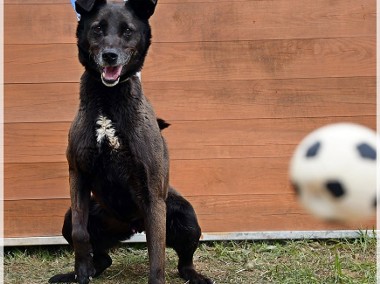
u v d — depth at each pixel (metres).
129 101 2.48
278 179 2.95
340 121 2.95
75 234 2.47
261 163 2.95
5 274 2.75
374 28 2.94
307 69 2.94
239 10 2.93
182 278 2.68
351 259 2.82
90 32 2.48
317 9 2.93
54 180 2.92
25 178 2.92
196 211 2.95
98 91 2.47
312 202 2.02
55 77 2.91
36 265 2.84
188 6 2.92
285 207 2.96
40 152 2.92
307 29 2.94
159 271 2.47
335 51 2.94
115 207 2.56
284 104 2.95
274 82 2.94
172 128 2.93
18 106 2.90
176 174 2.94
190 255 2.67
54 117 2.91
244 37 2.93
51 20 2.90
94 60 2.47
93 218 2.65
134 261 2.86
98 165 2.49
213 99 2.94
